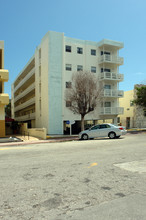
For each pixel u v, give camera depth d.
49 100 26.45
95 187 4.44
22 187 4.53
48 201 3.75
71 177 5.21
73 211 3.34
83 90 22.11
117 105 32.09
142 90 29.25
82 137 19.00
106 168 6.05
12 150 11.42
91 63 30.34
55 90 26.89
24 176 5.41
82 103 22.31
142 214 3.19
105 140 15.89
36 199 3.85
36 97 32.12
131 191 4.17
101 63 30.78
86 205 3.55
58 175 5.42
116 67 32.34
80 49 29.67
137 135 21.44
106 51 31.81
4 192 4.25
